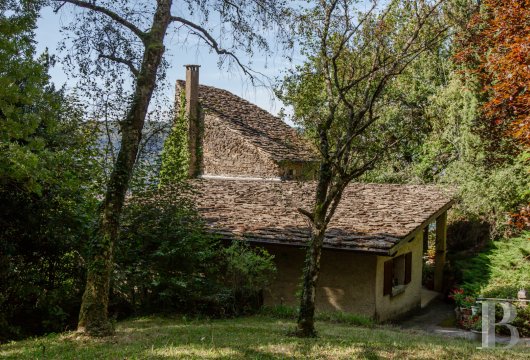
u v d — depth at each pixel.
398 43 9.48
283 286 14.18
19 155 9.48
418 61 20.84
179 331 9.30
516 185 16.69
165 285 12.48
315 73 9.68
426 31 9.48
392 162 22.44
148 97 9.02
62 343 8.03
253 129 24.72
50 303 11.26
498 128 15.17
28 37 10.64
